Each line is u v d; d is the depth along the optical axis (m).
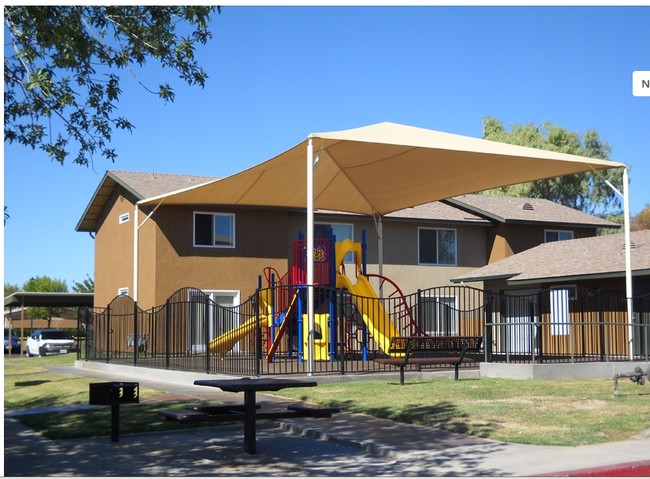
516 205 38.22
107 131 12.16
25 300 42.53
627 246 20.33
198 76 11.97
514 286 30.05
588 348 25.67
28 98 11.34
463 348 17.02
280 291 23.62
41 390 17.58
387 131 20.14
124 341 29.45
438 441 10.17
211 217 31.20
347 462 9.19
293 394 14.57
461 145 19.58
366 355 22.28
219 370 17.95
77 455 9.70
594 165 20.42
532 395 13.90
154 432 11.26
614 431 10.55
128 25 11.36
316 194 26.14
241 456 9.60
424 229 35.41
